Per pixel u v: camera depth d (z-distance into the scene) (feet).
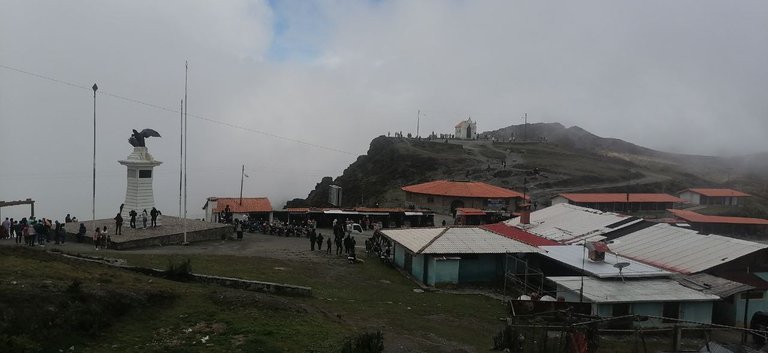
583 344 64.34
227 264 106.01
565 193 324.80
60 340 48.78
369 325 73.05
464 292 113.19
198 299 67.21
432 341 70.33
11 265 64.69
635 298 91.45
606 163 493.36
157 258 103.30
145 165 145.69
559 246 128.47
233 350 52.65
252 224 173.88
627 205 300.20
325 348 55.77
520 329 71.05
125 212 146.61
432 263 116.67
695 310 94.53
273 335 57.72
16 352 43.83
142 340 53.42
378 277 117.60
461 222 225.56
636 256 119.85
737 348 69.62
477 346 70.85
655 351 72.02
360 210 219.00
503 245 122.21
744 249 109.91
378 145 493.36
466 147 496.23
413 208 273.95
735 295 96.84
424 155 435.53
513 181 380.17
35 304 51.72
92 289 59.06
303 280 100.94
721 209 325.83
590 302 90.22
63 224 132.46
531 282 119.96
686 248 118.32
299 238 163.63
